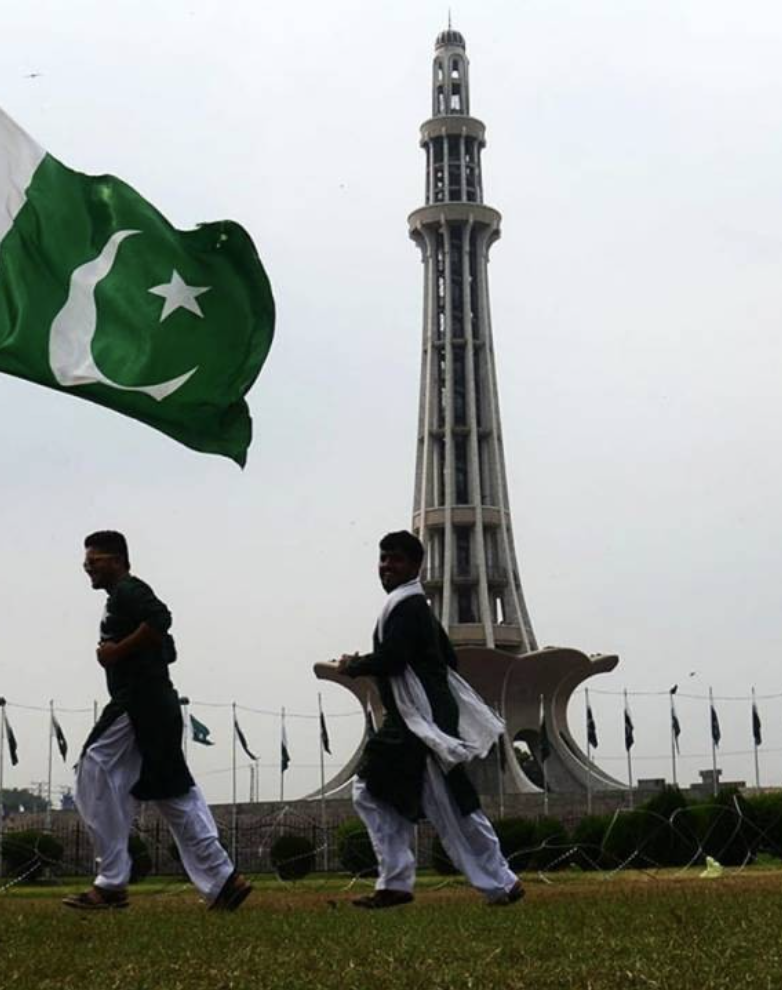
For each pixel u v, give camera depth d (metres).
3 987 6.74
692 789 81.00
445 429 101.56
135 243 16.22
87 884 43.16
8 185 15.65
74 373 15.69
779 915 9.73
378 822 13.08
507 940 8.48
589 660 95.19
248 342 16.66
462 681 13.71
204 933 9.42
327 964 7.46
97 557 13.41
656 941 8.09
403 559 13.59
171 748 12.98
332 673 98.31
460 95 110.44
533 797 77.19
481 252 105.88
